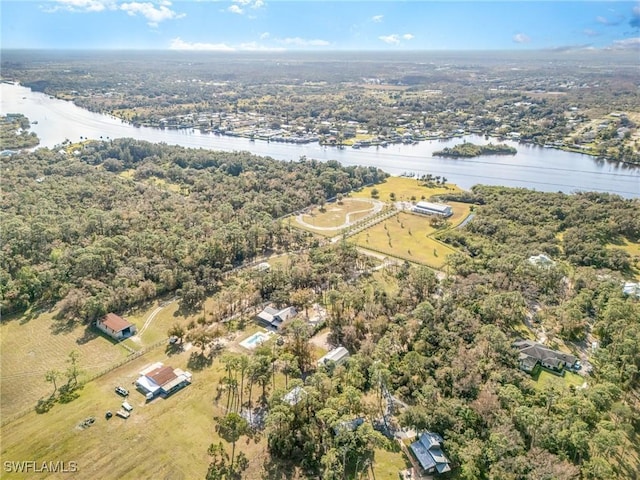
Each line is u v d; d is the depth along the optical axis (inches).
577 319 4252.0
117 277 4980.3
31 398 3499.0
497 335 3887.8
